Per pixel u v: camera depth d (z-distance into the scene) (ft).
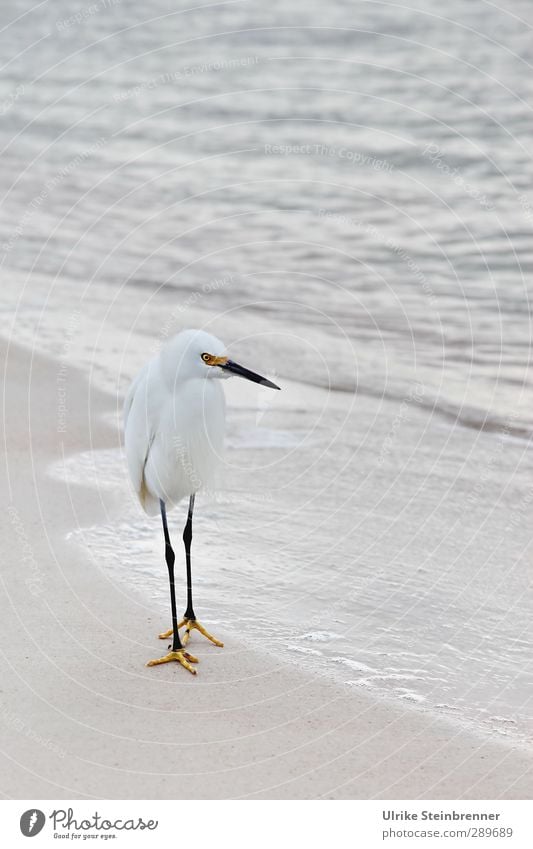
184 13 143.43
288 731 21.67
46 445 37.60
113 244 63.52
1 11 151.43
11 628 25.75
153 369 25.27
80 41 129.18
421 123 88.17
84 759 20.49
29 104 99.96
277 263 59.47
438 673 24.58
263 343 48.88
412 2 137.08
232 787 19.69
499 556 31.07
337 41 120.37
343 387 44.65
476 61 107.96
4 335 49.03
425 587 29.19
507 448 38.99
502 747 21.40
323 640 26.05
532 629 26.89
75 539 30.81
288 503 34.76
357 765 20.56
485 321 51.08
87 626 26.02
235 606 27.81
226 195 71.97
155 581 28.78
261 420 41.98
